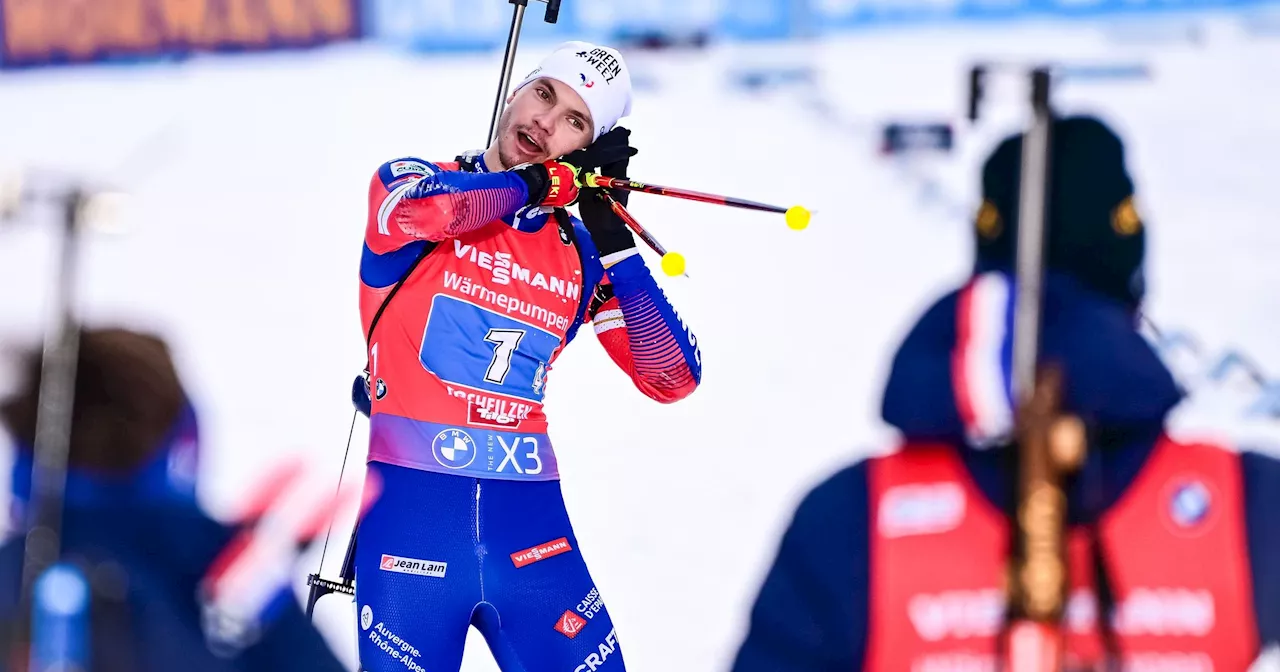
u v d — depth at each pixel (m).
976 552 6.46
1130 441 6.69
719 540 20.83
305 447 24.11
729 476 22.59
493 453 9.86
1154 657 6.62
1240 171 29.44
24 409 5.68
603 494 22.44
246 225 30.89
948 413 6.46
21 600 5.42
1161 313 25.58
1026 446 6.39
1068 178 7.17
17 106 35.22
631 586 19.86
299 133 33.62
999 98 31.30
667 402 10.95
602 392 25.47
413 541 9.55
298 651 5.61
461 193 9.15
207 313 28.19
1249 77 31.56
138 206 31.25
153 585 5.46
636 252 10.17
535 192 9.54
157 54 36.22
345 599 16.02
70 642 5.34
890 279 27.73
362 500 9.99
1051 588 6.41
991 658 6.44
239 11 36.31
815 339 26.27
